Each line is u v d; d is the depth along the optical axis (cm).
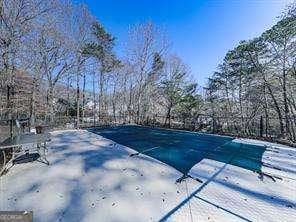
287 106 1293
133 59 2006
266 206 296
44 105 1528
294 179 402
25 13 789
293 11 1133
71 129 1186
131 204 294
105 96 2208
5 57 682
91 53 1856
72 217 263
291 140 828
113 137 862
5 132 530
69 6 1506
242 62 1576
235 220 258
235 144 738
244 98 1761
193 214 271
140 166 455
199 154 577
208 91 2022
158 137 869
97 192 329
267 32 1283
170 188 349
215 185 367
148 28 1961
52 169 427
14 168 430
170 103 1861
